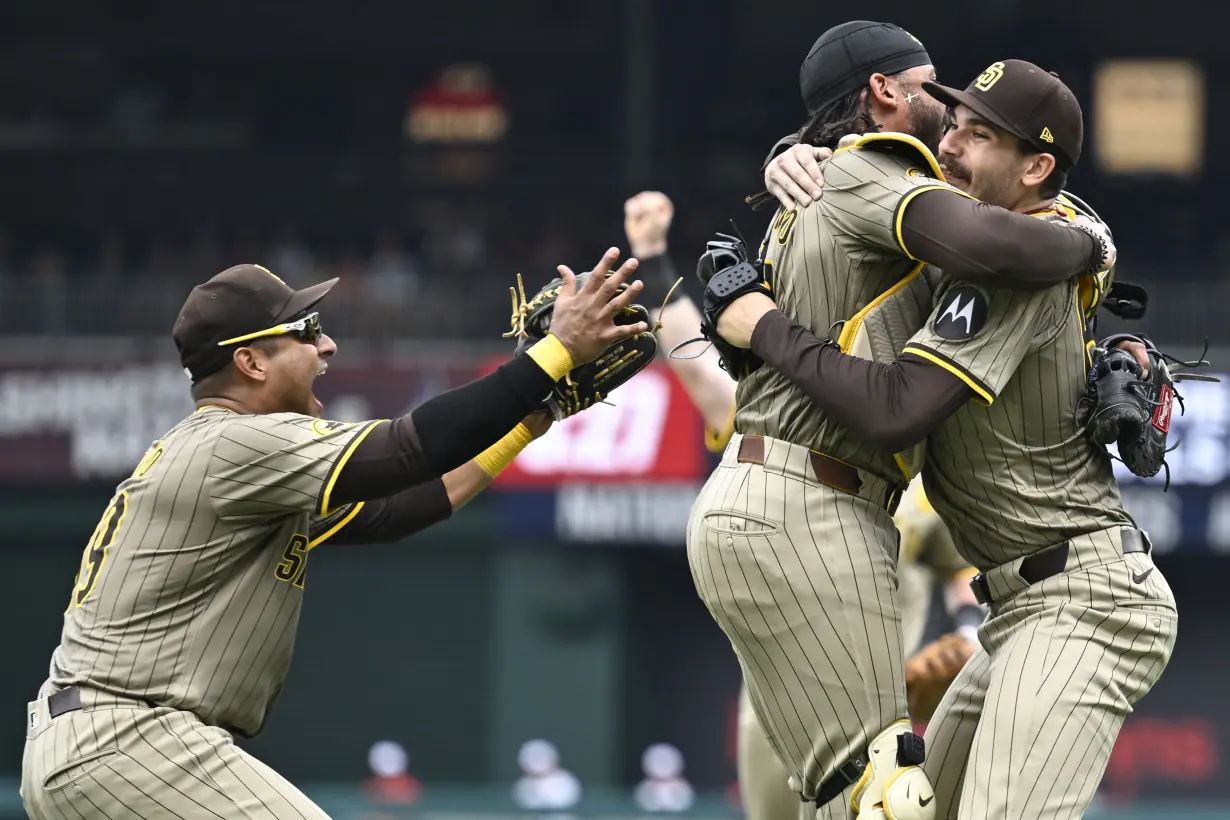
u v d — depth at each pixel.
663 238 20.50
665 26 91.94
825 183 14.54
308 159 88.88
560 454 64.94
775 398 14.66
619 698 67.50
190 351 15.90
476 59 96.75
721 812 40.44
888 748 14.20
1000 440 14.52
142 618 15.05
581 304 14.95
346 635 70.19
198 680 15.11
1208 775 69.81
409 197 88.25
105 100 96.44
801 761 14.63
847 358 13.93
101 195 89.06
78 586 15.55
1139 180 92.50
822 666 14.27
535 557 66.94
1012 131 14.27
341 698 70.12
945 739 15.56
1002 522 14.77
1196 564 70.06
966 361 13.69
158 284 67.38
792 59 94.56
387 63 97.50
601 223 85.06
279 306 15.92
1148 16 94.06
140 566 15.10
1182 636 70.12
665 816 40.38
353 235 88.06
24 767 15.38
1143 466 14.62
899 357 14.01
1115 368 14.52
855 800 14.20
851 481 14.48
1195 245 87.50
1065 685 14.16
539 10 95.62
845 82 15.27
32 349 65.81
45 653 69.56
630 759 69.50
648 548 68.81
